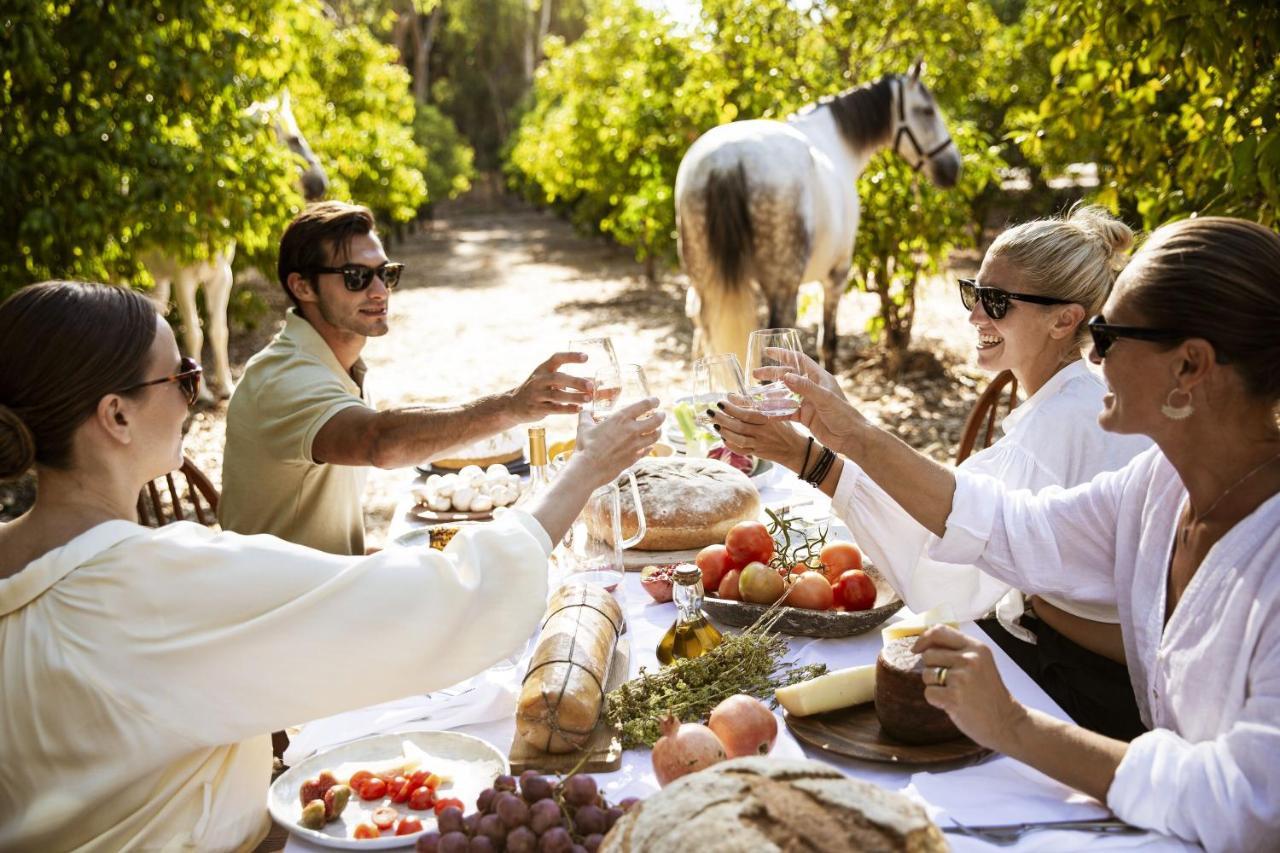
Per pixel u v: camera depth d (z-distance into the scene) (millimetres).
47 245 6160
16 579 1506
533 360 10516
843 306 12336
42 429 1518
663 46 10844
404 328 12961
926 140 7254
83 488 1576
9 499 6137
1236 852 1369
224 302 8234
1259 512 1493
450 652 1577
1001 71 10336
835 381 2230
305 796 1584
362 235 2652
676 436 3488
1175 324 1483
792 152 6250
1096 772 1464
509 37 45812
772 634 2068
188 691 1504
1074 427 2350
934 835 1100
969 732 1512
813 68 9062
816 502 2945
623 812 1301
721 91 9031
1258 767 1364
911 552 2182
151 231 6457
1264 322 1455
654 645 2051
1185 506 1697
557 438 3158
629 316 13266
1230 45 3797
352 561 1584
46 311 1501
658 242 12023
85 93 6590
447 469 3195
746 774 1159
